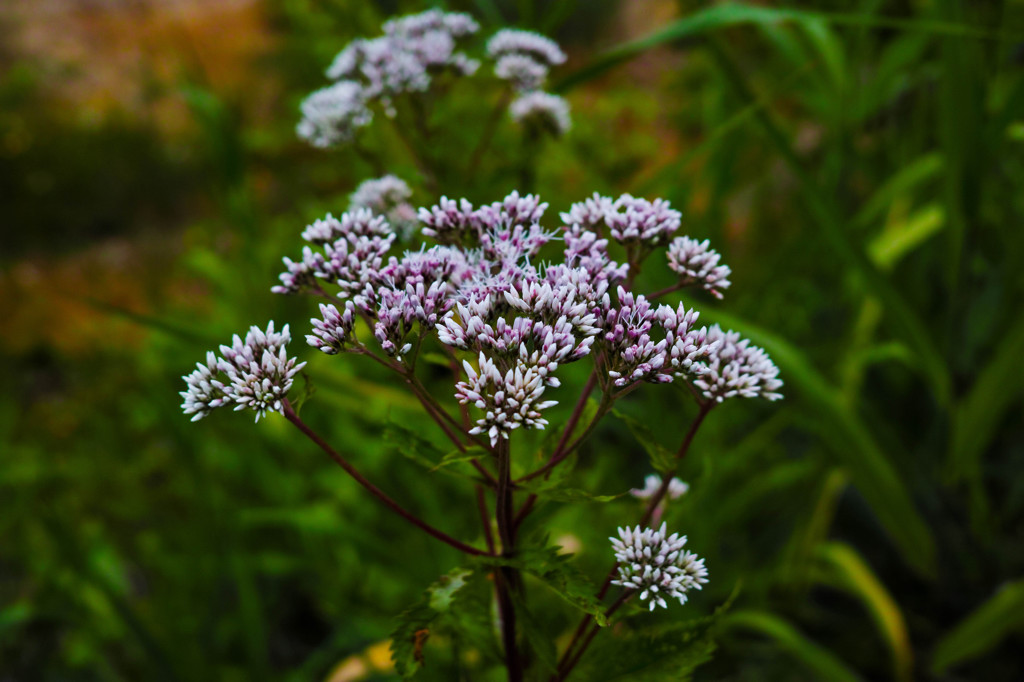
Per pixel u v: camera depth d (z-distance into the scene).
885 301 0.54
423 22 0.50
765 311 0.71
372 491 0.38
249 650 0.60
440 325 0.37
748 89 0.55
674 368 0.37
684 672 0.38
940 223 0.61
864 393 0.72
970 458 0.57
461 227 0.39
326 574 0.64
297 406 0.38
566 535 0.49
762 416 0.72
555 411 0.57
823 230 0.54
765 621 0.51
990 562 0.61
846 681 0.49
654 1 2.09
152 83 1.21
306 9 0.82
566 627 0.48
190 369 0.82
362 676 0.51
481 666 0.46
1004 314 0.65
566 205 0.59
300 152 1.22
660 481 0.41
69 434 1.06
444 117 0.54
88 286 1.54
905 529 0.54
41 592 0.68
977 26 0.54
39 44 2.34
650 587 0.37
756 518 0.69
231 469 0.72
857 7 0.69
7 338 1.38
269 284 0.73
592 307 0.37
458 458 0.37
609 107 0.98
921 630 0.61
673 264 0.39
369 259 0.39
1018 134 0.58
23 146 1.94
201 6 2.33
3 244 1.83
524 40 0.50
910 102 0.78
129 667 0.68
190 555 0.71
